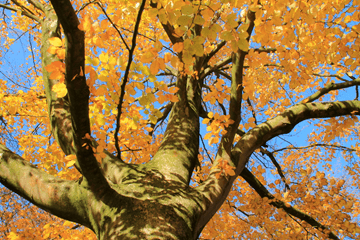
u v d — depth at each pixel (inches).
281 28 83.2
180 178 95.3
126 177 93.7
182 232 73.6
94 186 75.5
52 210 81.5
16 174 84.8
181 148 111.3
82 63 54.5
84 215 80.5
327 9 90.2
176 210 78.8
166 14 63.6
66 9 47.3
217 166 93.9
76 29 50.1
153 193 84.0
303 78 103.2
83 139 65.3
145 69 75.1
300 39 90.4
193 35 124.9
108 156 105.7
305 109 113.7
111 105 85.5
